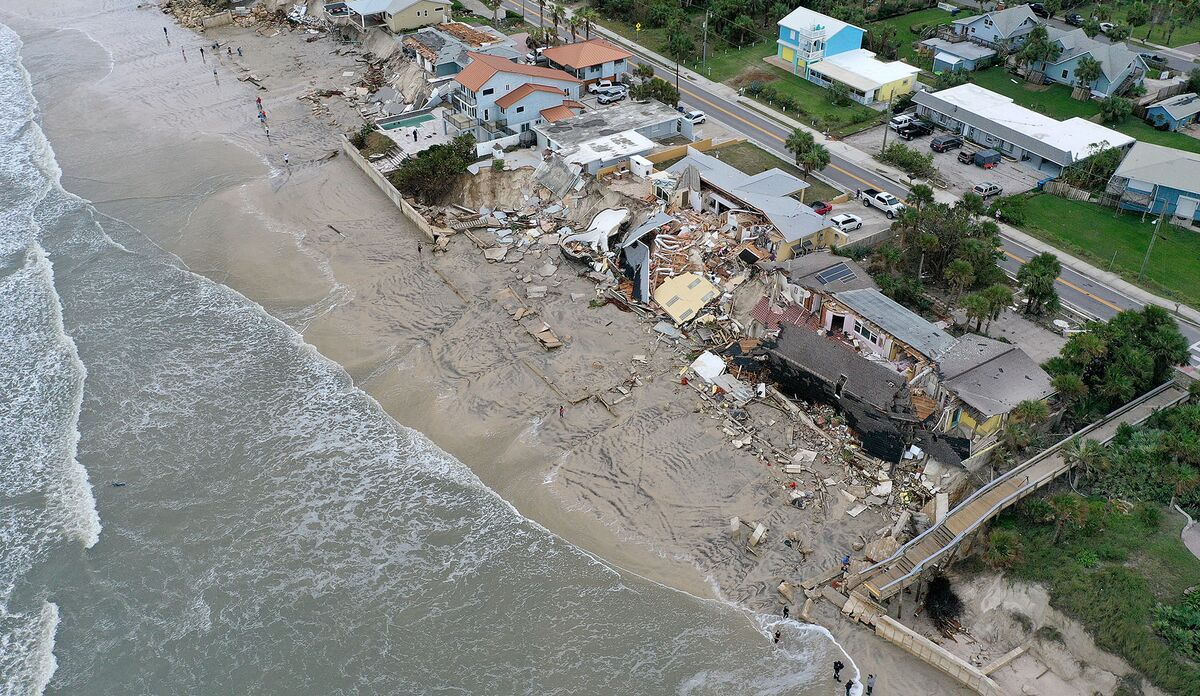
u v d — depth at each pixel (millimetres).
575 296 75000
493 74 93875
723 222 79375
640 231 76812
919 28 128375
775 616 49938
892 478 56844
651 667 47531
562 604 50938
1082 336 58906
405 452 61500
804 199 84688
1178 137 98500
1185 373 62406
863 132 100562
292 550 54531
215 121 107688
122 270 80562
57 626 50156
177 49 130375
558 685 46812
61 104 113938
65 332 72688
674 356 68000
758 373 65562
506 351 69562
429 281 78125
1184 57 120062
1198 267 75812
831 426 60719
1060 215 84438
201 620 50438
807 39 111750
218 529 55938
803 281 67938
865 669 47062
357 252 82625
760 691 46281
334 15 132625
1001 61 117812
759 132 99438
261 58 125500
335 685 47062
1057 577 47625
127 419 64250
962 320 69188
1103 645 44312
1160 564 47438
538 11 136250
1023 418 55125
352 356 70312
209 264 81562
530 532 55406
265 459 60969
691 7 136375
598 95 104438
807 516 55188
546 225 84188
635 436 61250
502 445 61375
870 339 64750
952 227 71938
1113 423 58094
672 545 54031
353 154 96438
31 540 55188
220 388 67062
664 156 90125
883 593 48656
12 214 89438
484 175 88062
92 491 58500
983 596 49469
